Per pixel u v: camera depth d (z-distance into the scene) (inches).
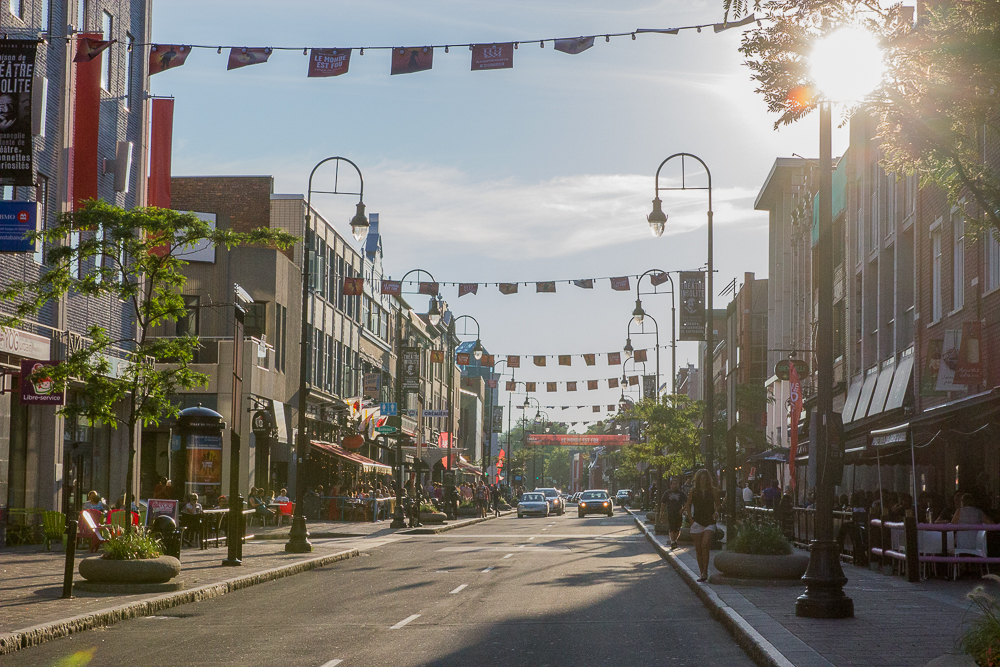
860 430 1467.8
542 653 470.0
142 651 474.3
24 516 1038.4
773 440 2324.1
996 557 774.5
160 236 785.6
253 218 2059.5
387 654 466.3
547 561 1041.5
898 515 892.6
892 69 408.5
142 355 773.9
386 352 2844.5
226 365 1642.5
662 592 743.1
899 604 610.9
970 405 869.8
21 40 759.7
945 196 1146.0
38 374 772.0
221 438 1617.9
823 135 591.2
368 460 2121.1
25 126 754.8
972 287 1058.1
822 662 403.5
